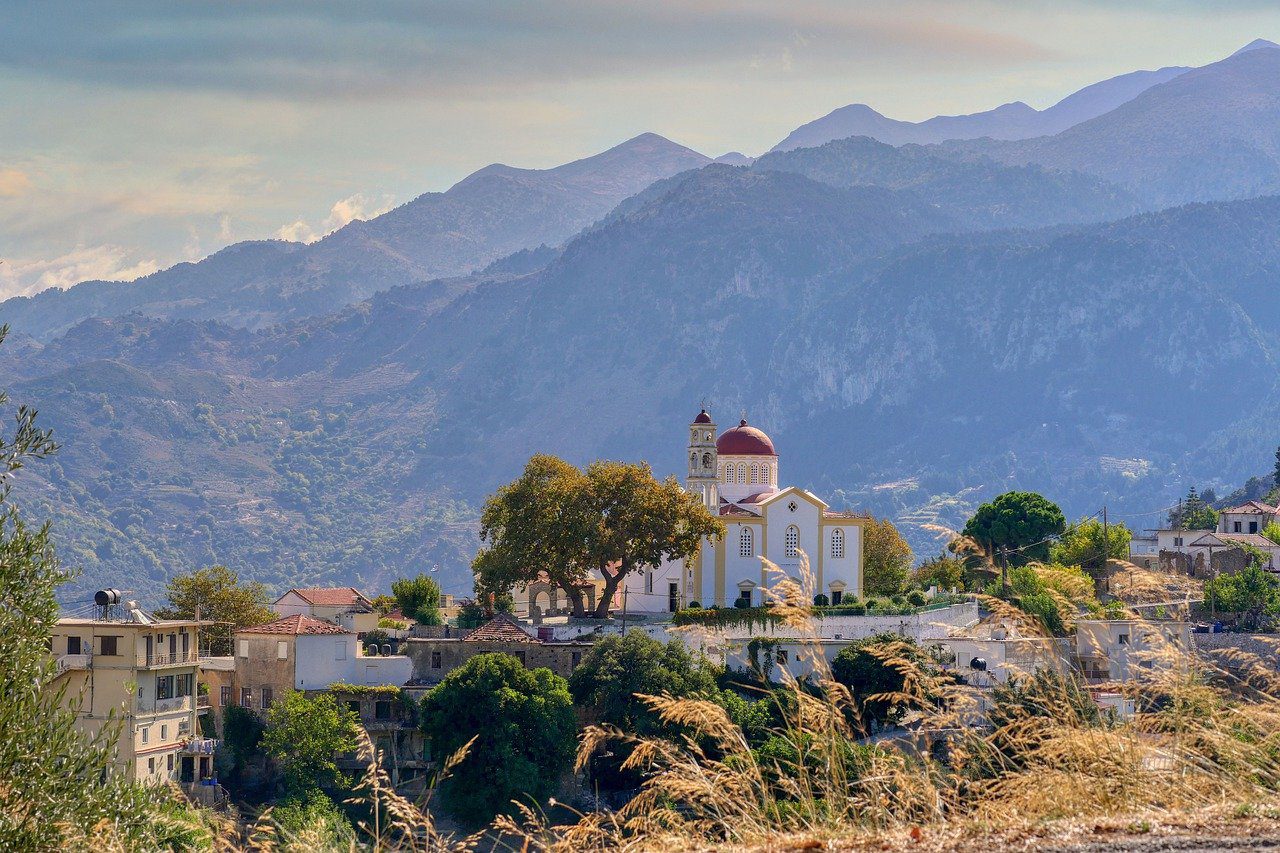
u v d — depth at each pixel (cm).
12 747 8775
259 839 8706
